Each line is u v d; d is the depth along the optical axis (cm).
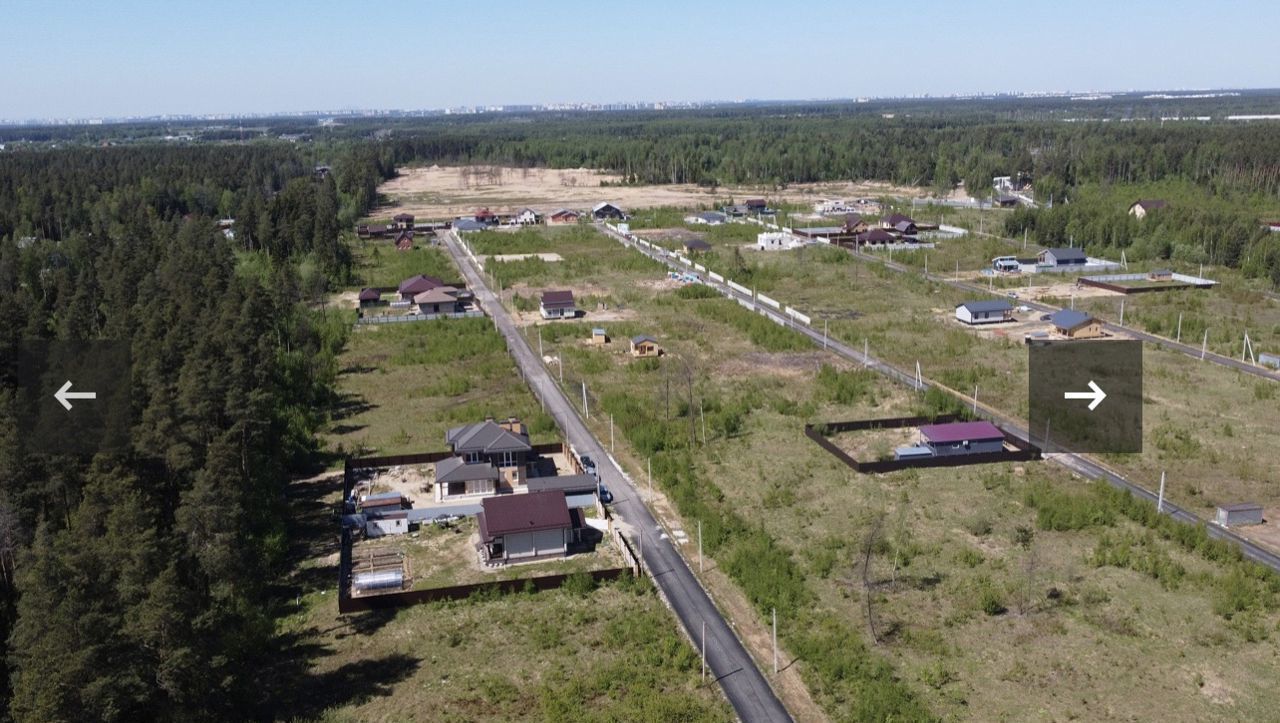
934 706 3584
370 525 5259
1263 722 3456
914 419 6769
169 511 4850
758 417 7069
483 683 3834
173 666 3381
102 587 3516
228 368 5741
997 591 4422
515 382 8100
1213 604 4247
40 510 4628
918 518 5262
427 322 10206
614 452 6450
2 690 3547
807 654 3944
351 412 7419
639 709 3612
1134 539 4906
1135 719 3491
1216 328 9181
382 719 3616
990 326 9631
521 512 4981
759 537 4994
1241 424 6662
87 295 8875
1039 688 3688
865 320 9988
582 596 4538
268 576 4688
